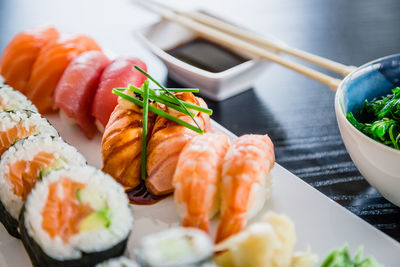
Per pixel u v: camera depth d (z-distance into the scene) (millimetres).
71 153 474
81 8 727
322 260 439
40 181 438
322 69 607
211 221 455
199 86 572
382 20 660
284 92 583
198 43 615
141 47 652
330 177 499
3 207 452
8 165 461
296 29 660
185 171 436
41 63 544
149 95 478
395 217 468
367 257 427
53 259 423
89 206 436
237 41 571
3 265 445
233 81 562
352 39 635
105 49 604
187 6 718
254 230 408
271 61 546
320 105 566
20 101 519
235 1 725
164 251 379
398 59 490
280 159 517
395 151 428
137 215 468
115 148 474
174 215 468
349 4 694
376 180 454
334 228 453
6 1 745
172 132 471
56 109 549
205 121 493
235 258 413
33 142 471
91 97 522
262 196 460
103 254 428
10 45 571
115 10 723
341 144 526
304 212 463
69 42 554
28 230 426
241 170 435
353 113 484
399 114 467
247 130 545
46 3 741
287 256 414
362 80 484
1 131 487
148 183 476
